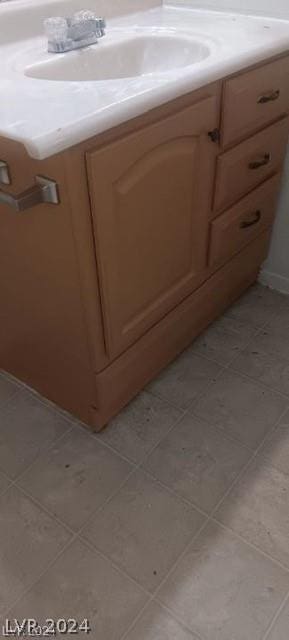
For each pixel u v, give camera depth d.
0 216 0.92
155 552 1.03
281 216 1.56
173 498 1.12
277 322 1.59
